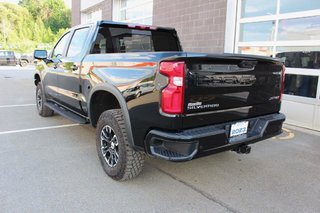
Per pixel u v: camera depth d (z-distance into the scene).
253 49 6.66
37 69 5.89
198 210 2.65
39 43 51.69
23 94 9.46
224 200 2.84
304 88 5.72
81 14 16.53
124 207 2.66
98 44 3.89
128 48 4.22
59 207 2.62
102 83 3.21
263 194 2.98
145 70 2.58
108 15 13.16
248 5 6.69
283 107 5.86
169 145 2.48
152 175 3.34
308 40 5.59
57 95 4.90
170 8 8.94
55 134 4.80
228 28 6.98
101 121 3.25
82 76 3.77
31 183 3.04
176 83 2.33
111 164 3.20
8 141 4.38
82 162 3.63
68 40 4.61
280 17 6.02
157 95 2.46
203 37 7.75
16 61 25.70
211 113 2.61
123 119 2.96
